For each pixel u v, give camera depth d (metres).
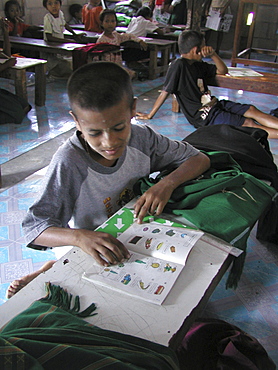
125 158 1.43
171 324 0.92
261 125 3.78
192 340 1.26
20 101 4.24
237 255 1.18
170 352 0.85
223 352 1.23
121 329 0.90
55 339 0.83
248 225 1.33
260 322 1.74
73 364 0.77
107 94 1.04
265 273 2.05
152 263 1.11
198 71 4.05
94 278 1.05
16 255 2.15
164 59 6.49
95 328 0.88
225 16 7.43
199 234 1.24
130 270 1.08
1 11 6.48
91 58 5.30
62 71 6.02
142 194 1.43
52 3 5.66
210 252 1.17
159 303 0.97
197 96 4.01
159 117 4.45
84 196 1.39
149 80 6.15
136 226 1.29
